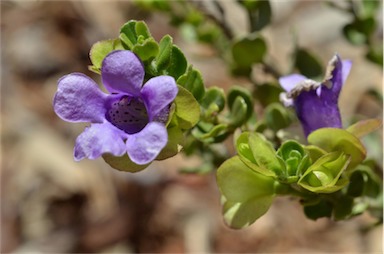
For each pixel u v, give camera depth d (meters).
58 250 0.38
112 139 0.13
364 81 0.38
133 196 0.39
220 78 0.40
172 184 0.39
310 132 0.16
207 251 0.36
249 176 0.15
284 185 0.15
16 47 0.47
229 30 0.22
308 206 0.16
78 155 0.13
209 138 0.17
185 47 0.39
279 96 0.19
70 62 0.46
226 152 0.20
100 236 0.38
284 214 0.37
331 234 0.36
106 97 0.14
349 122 0.22
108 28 0.45
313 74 0.21
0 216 0.40
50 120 0.43
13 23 0.48
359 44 0.22
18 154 0.42
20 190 0.41
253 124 0.18
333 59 0.16
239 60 0.21
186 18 0.23
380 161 0.22
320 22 0.42
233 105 0.17
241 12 0.37
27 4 0.48
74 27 0.46
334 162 0.15
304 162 0.15
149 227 0.38
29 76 0.46
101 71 0.14
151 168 0.39
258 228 0.36
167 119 0.14
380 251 0.34
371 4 0.22
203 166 0.20
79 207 0.40
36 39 0.47
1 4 0.49
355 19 0.22
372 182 0.18
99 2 0.46
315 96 0.16
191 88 0.15
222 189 0.15
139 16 0.42
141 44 0.14
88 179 0.40
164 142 0.13
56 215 0.40
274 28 0.42
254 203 0.15
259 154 0.15
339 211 0.16
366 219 0.35
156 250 0.37
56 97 0.14
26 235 0.39
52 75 0.46
